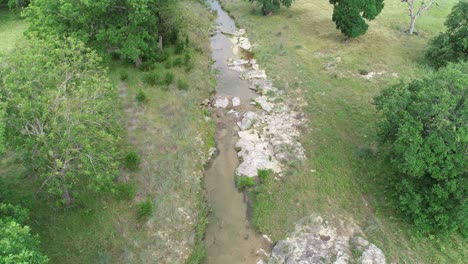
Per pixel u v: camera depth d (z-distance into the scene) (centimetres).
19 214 1891
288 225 2589
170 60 4225
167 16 4141
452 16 4081
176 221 2561
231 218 2697
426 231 2414
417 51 4578
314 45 4834
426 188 2477
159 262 2294
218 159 3209
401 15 5559
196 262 2362
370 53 4569
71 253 2217
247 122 3581
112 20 3816
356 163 3016
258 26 5453
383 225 2536
